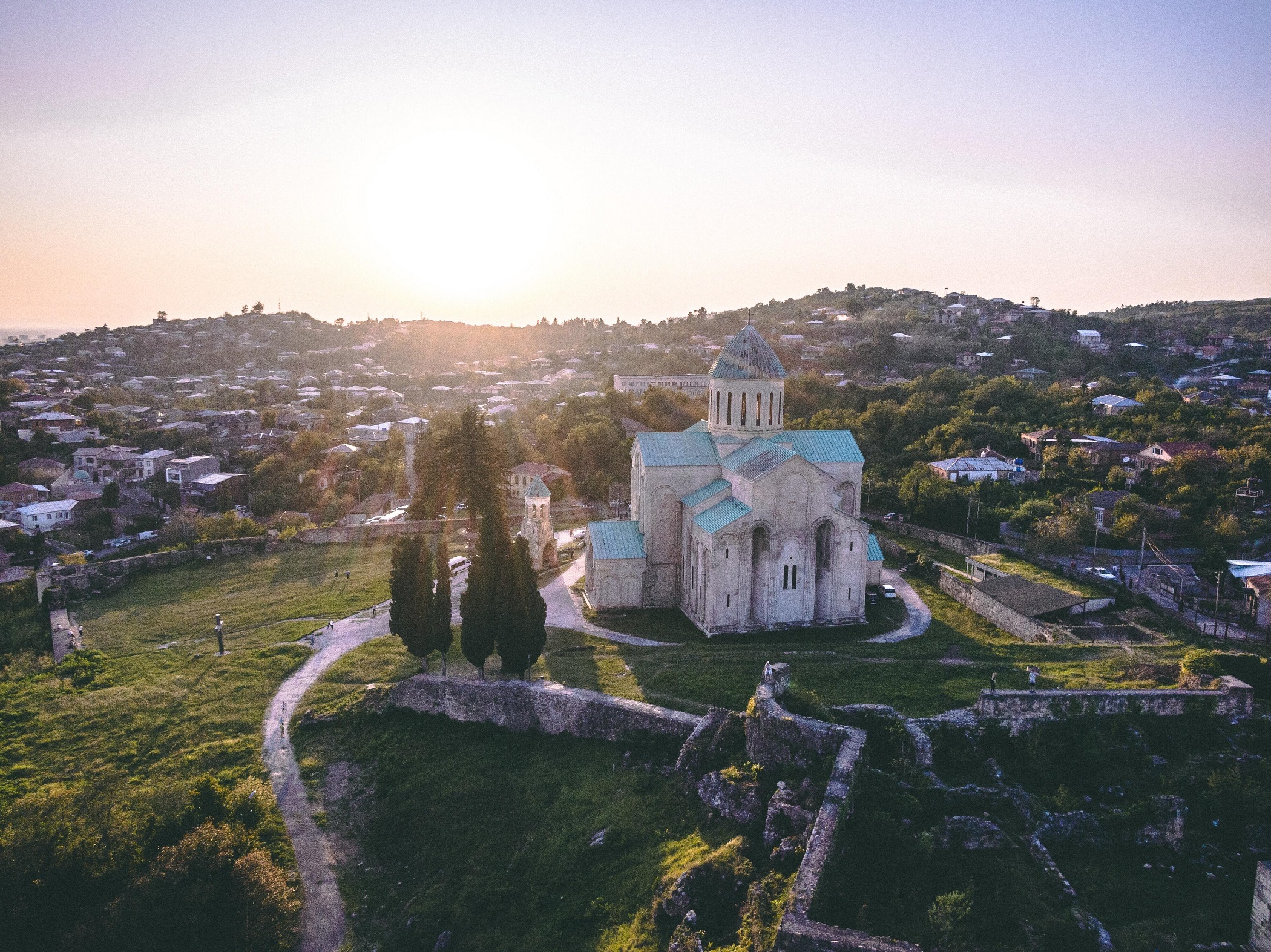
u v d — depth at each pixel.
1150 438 106.25
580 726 48.44
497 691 51.53
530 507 83.06
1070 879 31.77
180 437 161.25
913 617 67.31
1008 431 119.62
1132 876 32.06
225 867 38.59
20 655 67.94
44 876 37.44
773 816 34.09
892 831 32.41
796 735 37.22
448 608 57.47
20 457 147.62
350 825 45.91
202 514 119.88
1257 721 38.97
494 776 47.12
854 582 64.81
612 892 36.19
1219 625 57.75
